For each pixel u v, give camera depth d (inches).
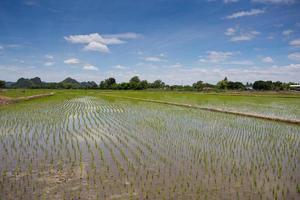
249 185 278.4
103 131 576.7
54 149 418.0
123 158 371.2
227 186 275.3
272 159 374.9
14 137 506.9
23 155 383.2
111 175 303.3
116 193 256.2
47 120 734.5
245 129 625.3
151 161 358.3
